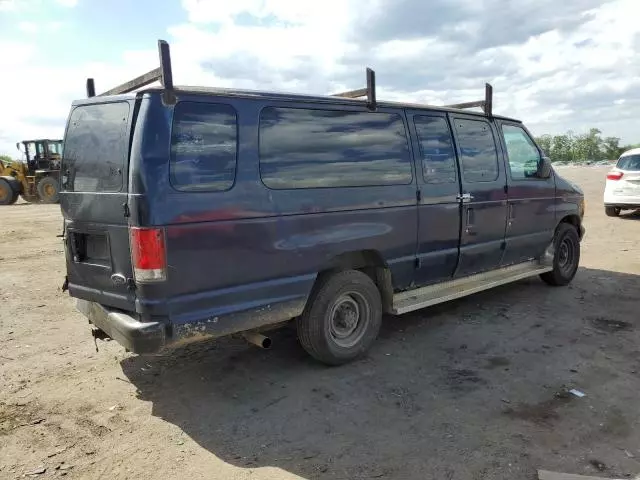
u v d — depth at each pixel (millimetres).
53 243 11422
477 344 4988
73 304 6551
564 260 7090
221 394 4051
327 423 3570
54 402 3943
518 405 3762
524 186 6246
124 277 3613
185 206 3486
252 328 3914
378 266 4844
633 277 7516
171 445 3344
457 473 2969
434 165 5156
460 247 5484
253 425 3568
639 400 3809
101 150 3723
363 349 4656
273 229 3932
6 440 3424
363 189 4512
